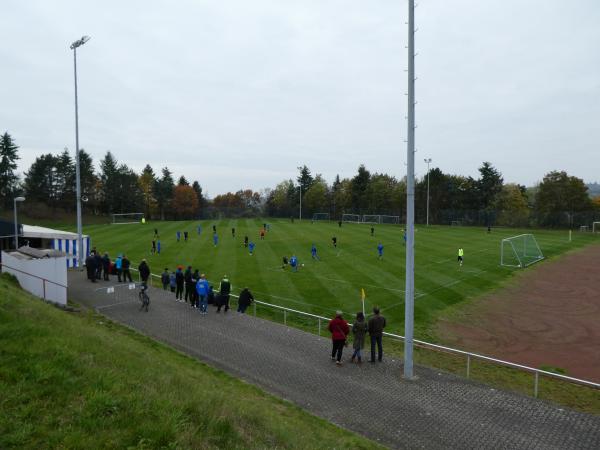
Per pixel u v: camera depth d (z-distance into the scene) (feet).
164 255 130.31
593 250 166.50
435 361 52.60
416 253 140.15
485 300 84.74
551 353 57.52
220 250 140.77
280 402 37.01
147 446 20.44
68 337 32.30
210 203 526.57
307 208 392.47
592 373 50.78
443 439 32.37
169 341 52.60
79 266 103.14
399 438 32.48
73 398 23.52
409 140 44.04
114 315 63.41
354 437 31.45
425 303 79.66
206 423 24.06
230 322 61.11
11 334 29.45
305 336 55.93
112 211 370.12
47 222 309.01
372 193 356.38
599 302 84.79
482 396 39.63
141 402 23.95
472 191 340.18
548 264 130.21
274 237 181.57
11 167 346.13
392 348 56.39
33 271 64.49
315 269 109.19
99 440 20.24
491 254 142.61
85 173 356.59
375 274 103.60
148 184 410.52
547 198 315.58
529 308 80.02
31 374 24.64
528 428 34.04
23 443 19.39
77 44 103.40
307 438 28.25
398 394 39.83
